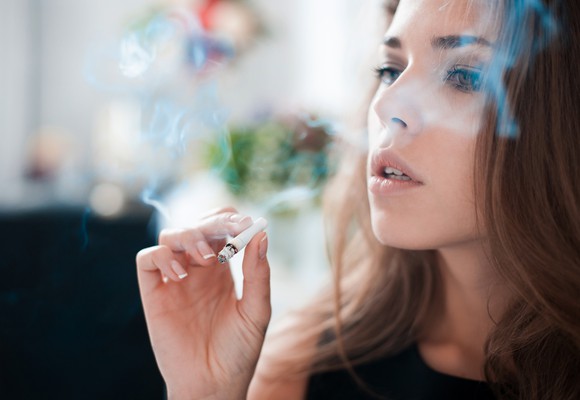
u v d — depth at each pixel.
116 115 1.24
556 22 0.45
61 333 0.73
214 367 0.50
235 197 0.90
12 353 0.72
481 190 0.45
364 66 0.61
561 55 0.45
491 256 0.48
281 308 0.90
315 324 0.61
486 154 0.45
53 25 1.61
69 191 1.11
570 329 0.47
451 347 0.55
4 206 0.77
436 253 0.57
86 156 1.54
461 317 0.55
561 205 0.46
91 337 0.73
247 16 1.16
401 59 0.48
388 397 0.55
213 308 0.51
